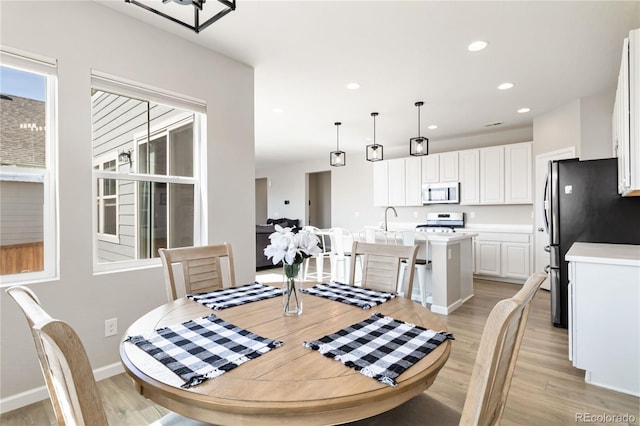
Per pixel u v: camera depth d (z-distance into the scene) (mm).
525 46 2816
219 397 806
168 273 1825
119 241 2449
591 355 2195
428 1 2213
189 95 2725
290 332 1212
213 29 2557
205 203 2863
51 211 2105
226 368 934
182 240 2809
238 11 2320
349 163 8125
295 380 878
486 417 792
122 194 2471
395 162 6867
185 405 858
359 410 839
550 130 4594
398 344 1097
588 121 3996
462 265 4105
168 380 874
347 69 3275
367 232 4055
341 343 1105
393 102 4258
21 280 2002
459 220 6078
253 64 3154
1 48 1875
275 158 8625
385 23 2471
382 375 893
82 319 2180
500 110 4586
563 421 1812
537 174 4855
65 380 639
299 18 2406
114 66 2309
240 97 3102
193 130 2877
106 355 2277
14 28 1916
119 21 2334
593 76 3436
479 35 2643
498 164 5484
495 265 5395
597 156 3938
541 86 3705
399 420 1085
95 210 2299
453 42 2754
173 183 2754
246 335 1181
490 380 695
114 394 2072
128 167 2500
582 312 2225
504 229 5578
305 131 5770
